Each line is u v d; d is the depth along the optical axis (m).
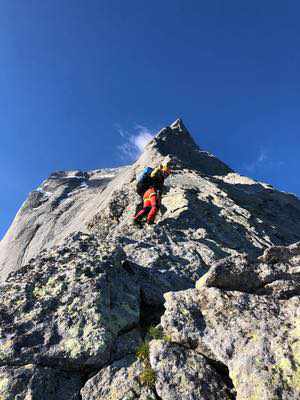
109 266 5.24
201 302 4.47
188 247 7.55
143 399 3.67
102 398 3.75
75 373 4.05
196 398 3.60
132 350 4.26
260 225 12.00
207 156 23.72
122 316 4.62
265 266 4.79
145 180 7.43
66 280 4.91
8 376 3.79
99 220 11.79
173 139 22.62
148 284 5.56
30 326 4.29
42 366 3.97
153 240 7.93
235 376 3.61
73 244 5.82
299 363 3.52
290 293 4.55
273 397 3.26
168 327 4.27
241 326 4.06
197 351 4.07
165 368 3.86
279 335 3.84
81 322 4.32
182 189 11.92
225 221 10.82
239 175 21.80
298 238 13.57
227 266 4.73
